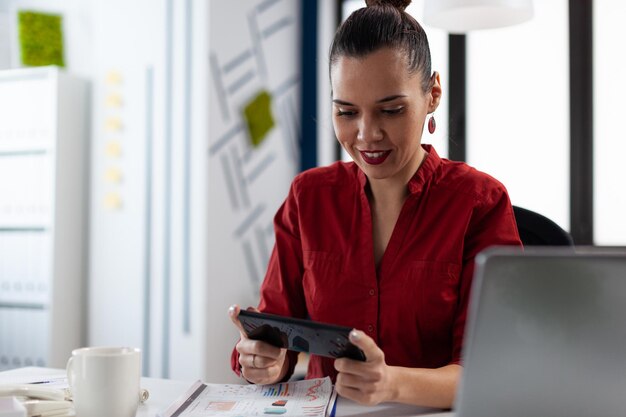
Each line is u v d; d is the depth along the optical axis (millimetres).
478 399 727
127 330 2994
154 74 2961
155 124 2957
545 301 697
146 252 2965
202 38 2855
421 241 1250
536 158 3234
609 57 3105
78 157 3049
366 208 1295
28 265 2975
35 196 2973
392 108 1131
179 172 2906
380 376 935
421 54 1168
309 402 1039
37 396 1009
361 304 1265
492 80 3332
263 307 1366
